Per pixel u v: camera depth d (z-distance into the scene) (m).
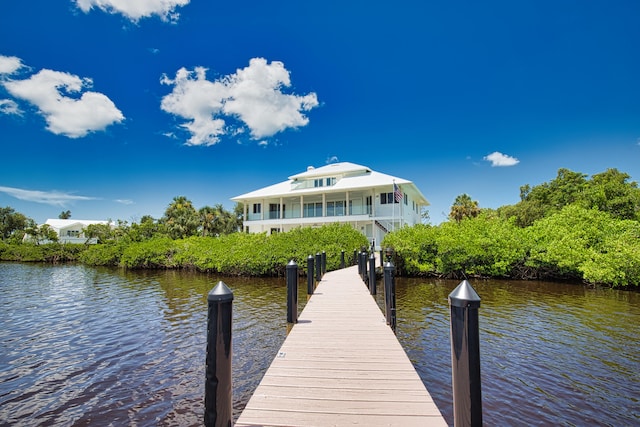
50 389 6.08
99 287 18.98
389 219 28.16
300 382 3.53
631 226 17.38
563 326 9.80
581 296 14.54
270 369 3.90
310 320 6.26
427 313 11.42
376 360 4.18
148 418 5.10
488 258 19.78
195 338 9.04
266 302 13.63
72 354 7.88
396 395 3.22
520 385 6.08
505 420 4.96
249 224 33.22
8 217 66.75
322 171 33.12
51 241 53.34
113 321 11.02
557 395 5.71
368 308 7.30
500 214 42.31
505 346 8.10
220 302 2.38
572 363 7.06
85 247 44.88
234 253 22.61
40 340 8.99
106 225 54.81
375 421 2.75
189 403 5.55
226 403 2.36
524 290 16.16
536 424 4.86
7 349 8.25
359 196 30.80
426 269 20.34
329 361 4.15
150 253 29.44
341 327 5.77
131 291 17.34
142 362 7.35
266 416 2.84
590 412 5.18
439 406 5.34
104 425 4.93
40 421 5.05
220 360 2.36
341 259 17.22
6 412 5.31
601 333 9.10
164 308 12.98
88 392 5.95
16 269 31.77
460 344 2.07
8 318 11.60
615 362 7.10
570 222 19.59
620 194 24.69
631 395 5.71
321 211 32.03
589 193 25.75
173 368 7.00
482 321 10.41
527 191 43.50
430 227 22.48
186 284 19.62
